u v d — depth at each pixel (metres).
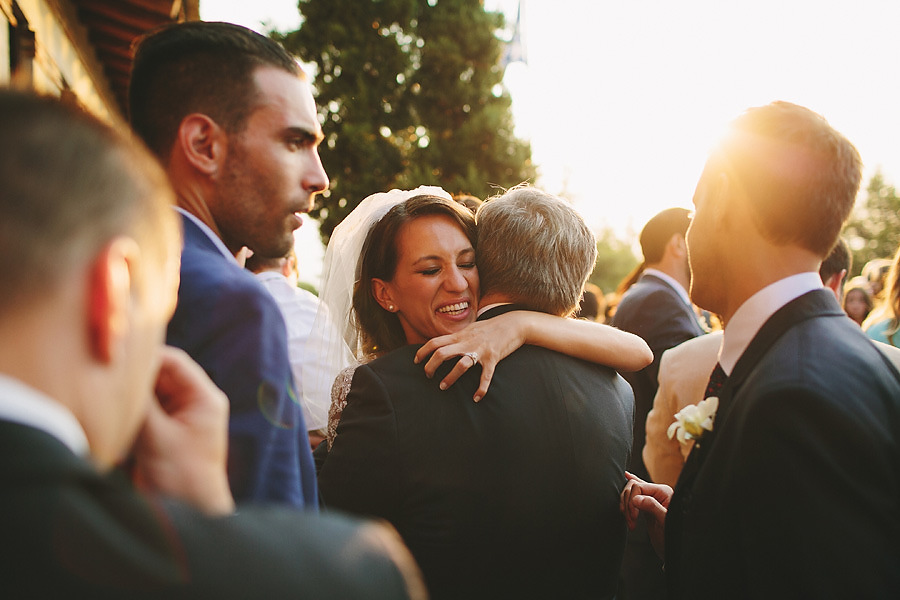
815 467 1.12
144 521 0.49
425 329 1.92
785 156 1.37
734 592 1.24
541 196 1.81
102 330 0.52
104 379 0.53
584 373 1.64
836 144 1.37
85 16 5.09
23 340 0.48
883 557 1.09
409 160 14.28
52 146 0.50
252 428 0.99
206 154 1.24
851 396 1.16
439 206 1.89
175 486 0.69
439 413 1.47
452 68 14.67
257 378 1.01
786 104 1.45
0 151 0.49
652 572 2.86
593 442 1.55
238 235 1.30
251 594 0.49
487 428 1.46
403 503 1.44
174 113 1.24
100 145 0.54
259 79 1.25
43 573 0.43
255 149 1.25
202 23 1.28
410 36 15.02
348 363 2.25
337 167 14.02
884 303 3.40
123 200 0.53
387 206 2.12
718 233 1.47
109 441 0.54
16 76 3.54
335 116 14.27
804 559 1.10
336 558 0.54
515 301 1.74
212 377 1.00
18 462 0.45
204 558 0.49
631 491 1.67
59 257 0.49
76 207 0.50
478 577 1.42
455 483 1.42
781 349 1.27
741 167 1.42
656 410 2.28
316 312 2.43
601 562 1.57
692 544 1.32
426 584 1.42
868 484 1.12
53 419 0.49
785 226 1.37
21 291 0.48
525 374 1.55
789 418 1.15
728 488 1.24
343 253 2.18
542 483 1.46
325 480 1.48
